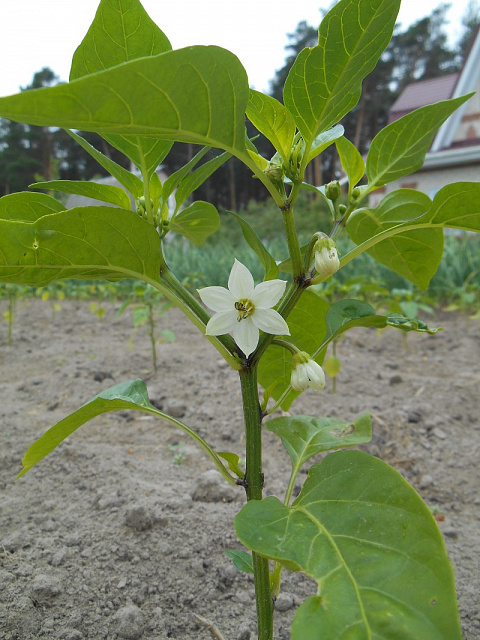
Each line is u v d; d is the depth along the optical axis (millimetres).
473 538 288
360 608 98
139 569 250
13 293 755
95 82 94
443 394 497
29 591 230
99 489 320
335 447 159
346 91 136
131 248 136
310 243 142
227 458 151
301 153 147
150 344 726
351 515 117
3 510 299
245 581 248
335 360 475
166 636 213
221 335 146
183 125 115
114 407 160
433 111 155
